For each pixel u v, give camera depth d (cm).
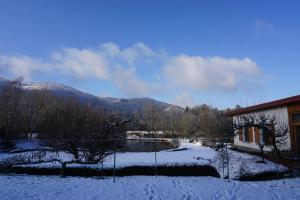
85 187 1112
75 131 2109
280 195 963
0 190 1045
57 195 987
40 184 1160
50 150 1959
